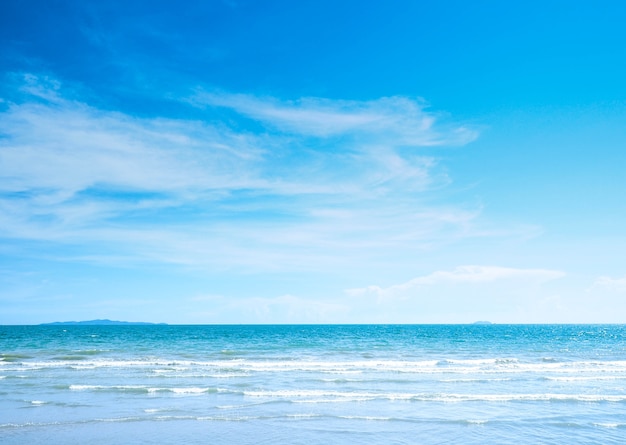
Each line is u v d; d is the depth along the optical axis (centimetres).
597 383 2238
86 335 7475
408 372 2577
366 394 1875
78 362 2897
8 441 1217
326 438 1272
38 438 1246
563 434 1328
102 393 1870
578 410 1634
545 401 1775
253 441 1240
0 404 1659
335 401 1748
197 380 2225
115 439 1242
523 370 2694
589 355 3803
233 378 2298
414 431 1348
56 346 4466
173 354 3556
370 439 1265
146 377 2306
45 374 2394
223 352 3756
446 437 1291
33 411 1554
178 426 1380
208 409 1599
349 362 3011
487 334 9481
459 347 4734
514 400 1788
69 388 1972
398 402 1741
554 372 2622
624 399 1809
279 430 1347
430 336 7969
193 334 8194
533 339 6962
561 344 5481
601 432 1352
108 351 3803
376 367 2767
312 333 9231
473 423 1441
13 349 4031
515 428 1389
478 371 2638
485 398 1812
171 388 1956
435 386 2112
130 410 1575
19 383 2098
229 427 1374
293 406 1661
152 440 1237
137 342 5238
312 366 2788
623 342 6138
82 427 1357
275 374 2445
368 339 6462
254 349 4159
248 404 1686
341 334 8725
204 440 1243
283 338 6569
